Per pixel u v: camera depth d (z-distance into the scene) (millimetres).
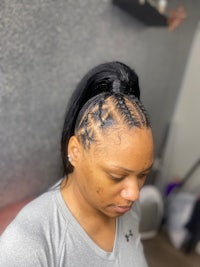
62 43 962
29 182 1015
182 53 2033
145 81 1661
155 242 1951
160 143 2188
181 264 1806
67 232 485
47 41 894
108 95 464
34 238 442
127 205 450
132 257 588
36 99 930
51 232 471
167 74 1927
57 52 953
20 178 969
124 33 1317
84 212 503
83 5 1003
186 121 2238
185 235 1914
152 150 438
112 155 416
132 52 1436
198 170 2170
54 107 1022
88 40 1091
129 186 430
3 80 787
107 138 421
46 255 447
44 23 857
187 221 1896
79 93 487
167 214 2014
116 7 1192
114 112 438
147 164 432
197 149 2205
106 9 1136
